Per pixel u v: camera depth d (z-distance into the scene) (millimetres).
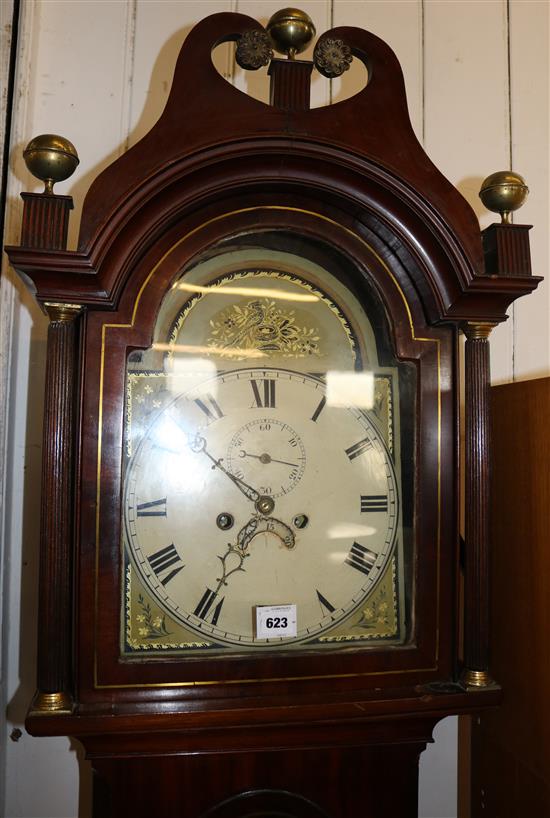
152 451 876
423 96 1315
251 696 854
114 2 1226
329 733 905
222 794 909
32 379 1148
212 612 873
